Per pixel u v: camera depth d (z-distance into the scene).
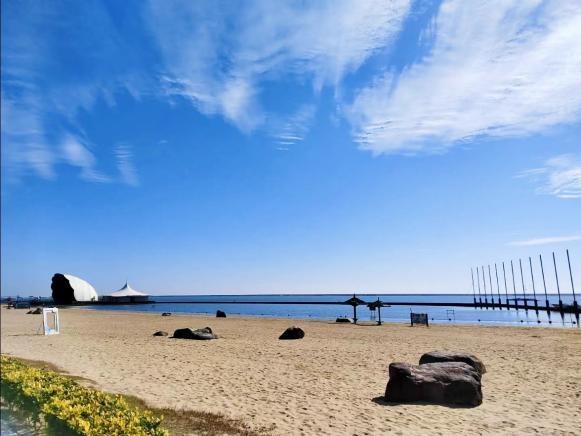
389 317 56.09
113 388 10.77
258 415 8.53
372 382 11.70
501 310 84.12
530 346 19.48
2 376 9.25
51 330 26.25
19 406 8.24
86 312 61.62
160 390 10.66
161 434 6.43
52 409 7.21
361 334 25.70
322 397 10.02
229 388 10.95
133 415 7.11
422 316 33.62
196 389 10.81
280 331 28.05
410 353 17.20
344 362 15.03
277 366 14.22
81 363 14.67
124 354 16.98
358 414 8.58
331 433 7.47
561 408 9.02
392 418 8.29
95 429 6.35
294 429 7.66
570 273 60.41
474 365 11.95
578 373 12.88
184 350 18.19
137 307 97.56
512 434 7.42
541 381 11.73
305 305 112.12
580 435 7.35
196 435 7.19
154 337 23.81
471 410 8.85
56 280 108.62
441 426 7.82
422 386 9.45
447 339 22.59
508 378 12.11
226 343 20.86
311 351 17.83
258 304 121.06
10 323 36.59
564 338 23.27
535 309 74.62
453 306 101.69
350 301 39.03
